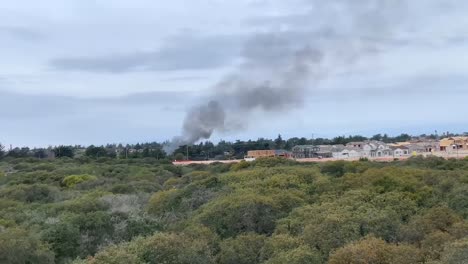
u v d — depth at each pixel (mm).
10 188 60031
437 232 28609
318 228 29797
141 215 42156
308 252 26266
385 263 23828
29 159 106625
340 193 43219
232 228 36156
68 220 38844
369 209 34656
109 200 49219
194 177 61250
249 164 67500
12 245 29719
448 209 34156
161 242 28484
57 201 54844
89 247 36500
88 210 44719
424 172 50719
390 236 30609
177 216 42344
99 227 38250
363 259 23766
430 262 22922
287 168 55625
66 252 35438
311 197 42875
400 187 43094
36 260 30781
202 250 29484
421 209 37438
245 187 46094
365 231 30812
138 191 57844
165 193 48312
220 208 37719
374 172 47438
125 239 37688
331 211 34281
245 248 30469
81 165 90000
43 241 34938
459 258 22266
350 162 61531
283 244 28812
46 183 68500
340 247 26766
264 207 37812
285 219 35125
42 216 43594
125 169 82188
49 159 106312
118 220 40344
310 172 52312
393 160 74500
